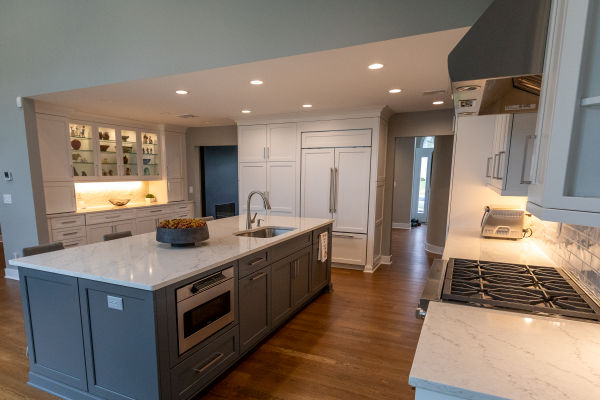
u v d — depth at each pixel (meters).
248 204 3.17
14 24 3.55
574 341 0.98
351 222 4.62
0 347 2.57
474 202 3.01
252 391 2.09
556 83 0.76
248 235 3.07
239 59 2.56
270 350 2.57
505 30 0.92
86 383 1.86
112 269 1.80
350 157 4.51
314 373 2.28
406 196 7.96
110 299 1.69
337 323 3.03
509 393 0.75
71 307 1.83
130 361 1.69
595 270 1.33
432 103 3.98
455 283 1.47
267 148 5.03
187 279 1.77
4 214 4.10
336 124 4.54
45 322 1.95
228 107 4.21
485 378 0.81
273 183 5.04
